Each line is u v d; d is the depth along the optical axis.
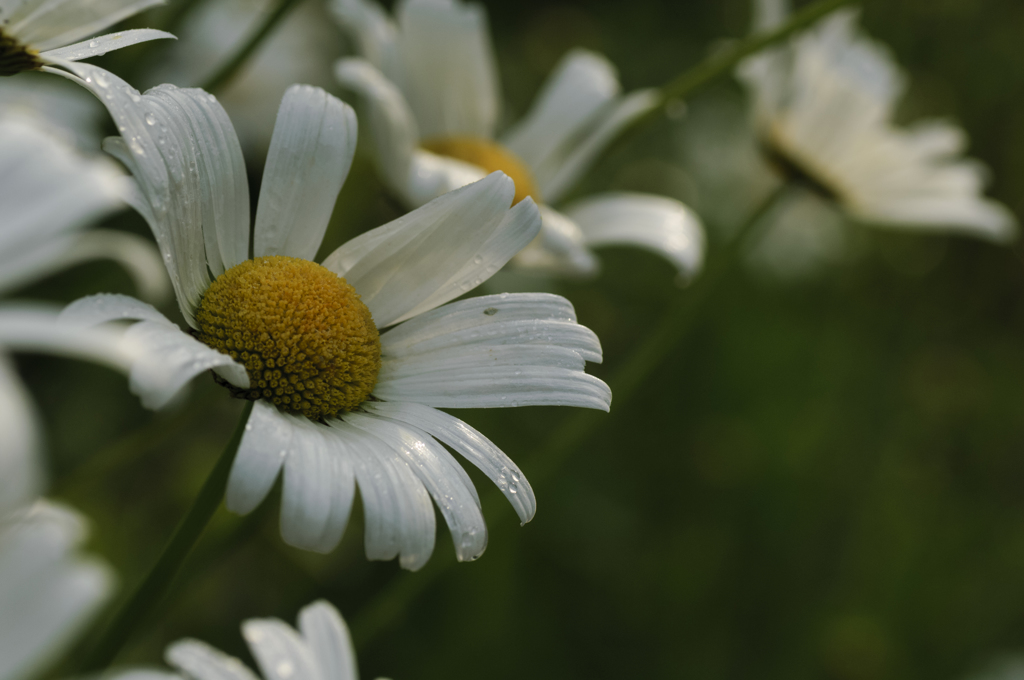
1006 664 0.42
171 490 0.35
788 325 0.49
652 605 0.42
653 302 0.50
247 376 0.26
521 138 0.35
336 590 0.38
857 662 0.43
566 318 0.28
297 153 0.28
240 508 0.25
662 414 0.46
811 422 0.47
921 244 0.54
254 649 0.27
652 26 0.62
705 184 0.54
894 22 0.55
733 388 0.47
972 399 0.52
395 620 0.37
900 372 0.51
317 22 0.46
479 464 0.27
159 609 0.29
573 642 0.40
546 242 0.32
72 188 0.24
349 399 0.27
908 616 0.45
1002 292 0.54
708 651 0.42
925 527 0.47
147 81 0.35
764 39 0.33
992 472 0.51
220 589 0.36
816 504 0.46
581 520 0.43
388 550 0.26
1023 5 0.57
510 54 0.58
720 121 0.56
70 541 0.24
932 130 0.41
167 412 0.30
